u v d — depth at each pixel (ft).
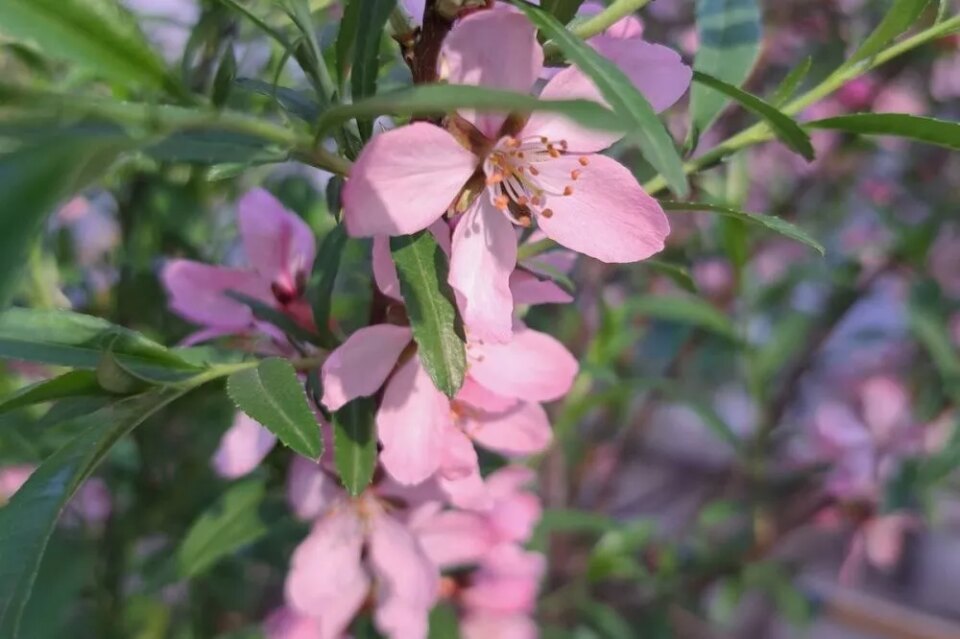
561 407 0.69
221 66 0.31
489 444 0.41
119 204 0.59
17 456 0.54
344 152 0.34
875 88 0.85
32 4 0.28
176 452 0.64
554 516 0.66
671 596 0.85
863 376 0.93
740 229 0.54
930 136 0.36
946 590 1.26
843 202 0.95
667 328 0.87
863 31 0.81
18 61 0.38
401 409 0.36
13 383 0.55
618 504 1.14
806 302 0.95
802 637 1.04
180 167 0.57
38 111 0.25
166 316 0.60
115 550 0.63
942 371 0.77
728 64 0.43
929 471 0.75
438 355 0.32
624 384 0.67
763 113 0.34
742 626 1.08
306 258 0.42
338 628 0.46
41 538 0.30
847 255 0.89
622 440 0.92
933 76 0.89
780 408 0.85
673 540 0.86
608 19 0.35
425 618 0.46
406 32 0.35
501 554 0.53
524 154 0.34
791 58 0.86
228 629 0.70
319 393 0.38
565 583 0.83
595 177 0.34
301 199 0.66
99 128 0.25
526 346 0.40
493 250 0.34
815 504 0.85
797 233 0.35
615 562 0.69
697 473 1.28
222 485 0.63
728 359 0.93
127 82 0.29
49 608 0.56
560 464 0.81
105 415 0.34
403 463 0.36
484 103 0.25
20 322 0.34
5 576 0.29
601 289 0.72
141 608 0.69
